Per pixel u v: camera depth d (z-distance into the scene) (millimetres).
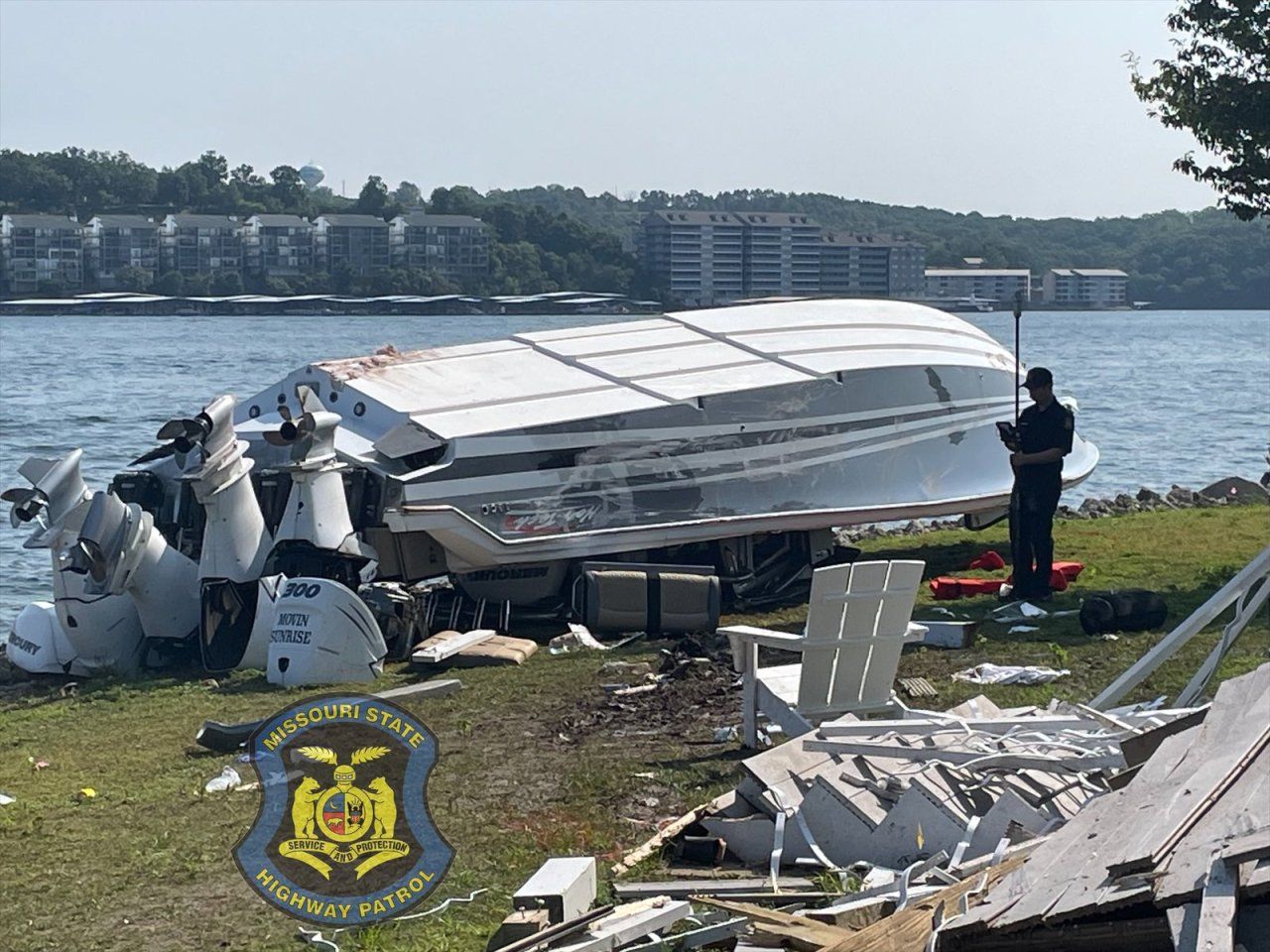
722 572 18312
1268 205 18578
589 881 7965
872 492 19328
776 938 6949
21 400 59781
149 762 11273
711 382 18516
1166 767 7051
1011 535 16672
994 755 8773
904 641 10812
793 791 8797
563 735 11531
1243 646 13719
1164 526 22938
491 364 18969
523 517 16938
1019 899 6258
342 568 15727
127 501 17594
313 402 15836
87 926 7953
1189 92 18500
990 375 20766
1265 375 80438
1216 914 5309
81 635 15523
